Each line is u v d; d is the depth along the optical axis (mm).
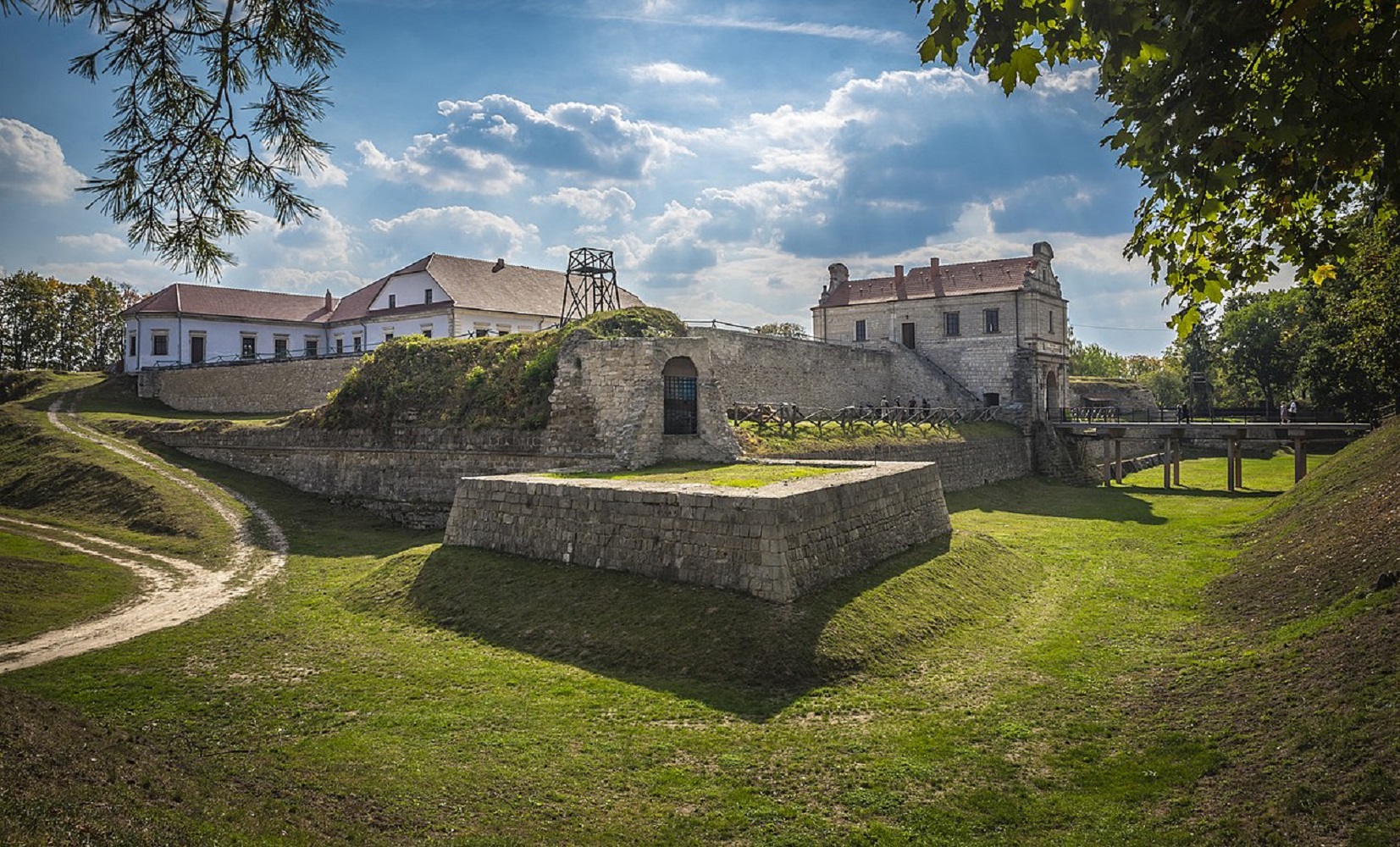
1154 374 98188
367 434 29000
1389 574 11070
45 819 5918
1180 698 10742
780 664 12227
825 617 13445
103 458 30969
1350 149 4898
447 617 15445
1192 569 19375
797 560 14281
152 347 50219
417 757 9711
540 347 27922
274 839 6867
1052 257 50938
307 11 7105
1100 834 7746
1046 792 8727
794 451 27406
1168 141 5289
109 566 20734
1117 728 10266
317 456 29922
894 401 47656
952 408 43625
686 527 15086
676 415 24953
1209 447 59812
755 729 10523
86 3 6547
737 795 8797
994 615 15805
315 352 56000
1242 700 10008
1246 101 4773
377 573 18391
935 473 21156
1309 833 6812
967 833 7965
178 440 34000
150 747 8945
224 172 7406
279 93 7383
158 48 6922
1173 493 36656
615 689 11914
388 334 49125
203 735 10586
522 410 26234
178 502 26531
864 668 12469
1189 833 7426
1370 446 23938
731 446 24328
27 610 16766
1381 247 24312
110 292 71438
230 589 18969
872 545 17031
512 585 16062
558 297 52062
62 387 46844
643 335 28016
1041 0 4676
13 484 30109
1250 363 66438
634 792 8891
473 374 28250
